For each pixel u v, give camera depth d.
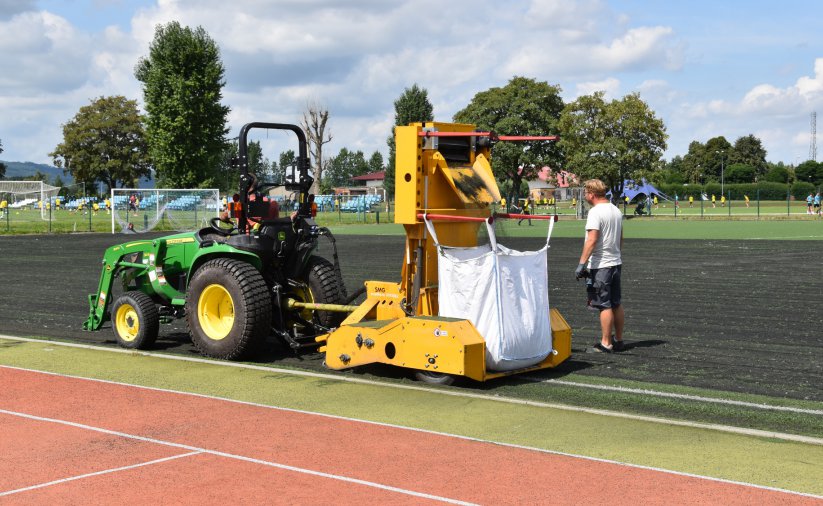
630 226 43.41
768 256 22.48
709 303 13.44
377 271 19.03
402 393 7.45
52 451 5.73
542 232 38.28
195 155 57.03
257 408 6.90
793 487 5.00
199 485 5.03
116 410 6.85
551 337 8.41
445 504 4.70
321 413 6.73
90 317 10.52
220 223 10.23
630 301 13.75
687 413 6.84
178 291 10.03
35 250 28.20
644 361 9.01
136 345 9.75
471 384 7.87
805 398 7.38
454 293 7.86
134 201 41.12
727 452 5.70
